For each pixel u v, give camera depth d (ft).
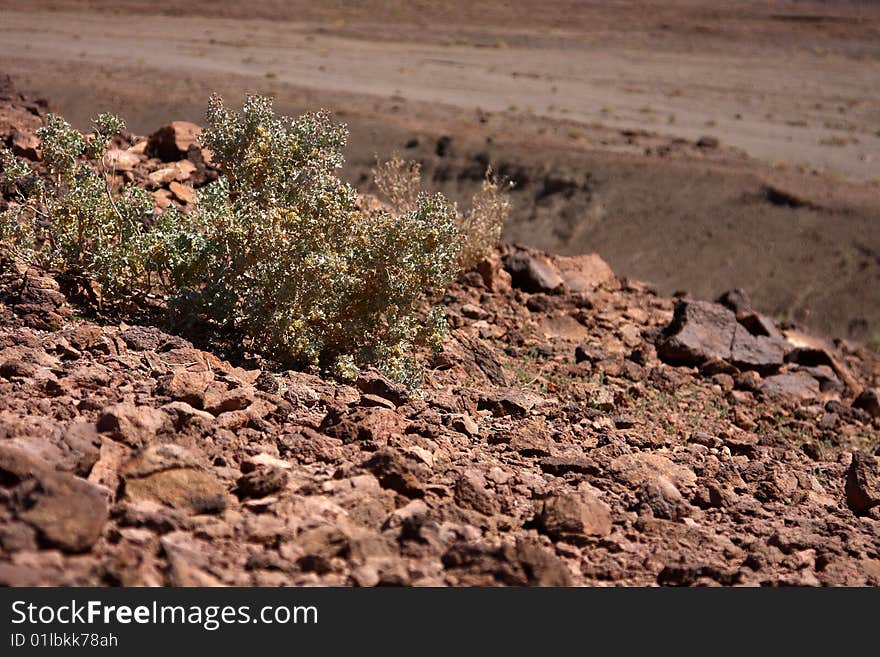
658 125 176.76
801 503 20.43
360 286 23.26
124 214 23.47
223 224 22.24
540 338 33.58
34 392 16.03
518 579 12.94
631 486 18.12
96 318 21.83
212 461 14.92
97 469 13.33
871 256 122.72
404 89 191.42
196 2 321.32
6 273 22.26
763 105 203.00
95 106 144.77
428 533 13.57
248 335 22.90
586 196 137.49
